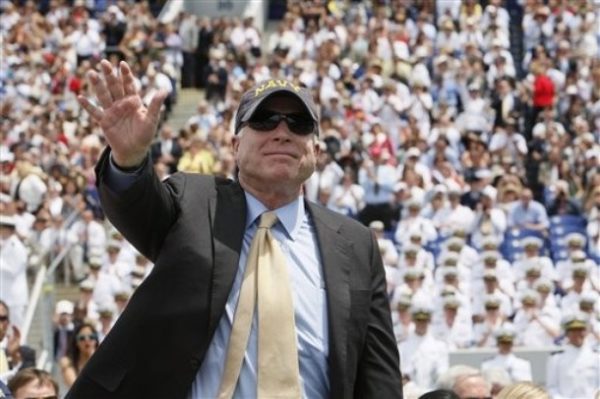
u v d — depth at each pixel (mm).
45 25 104438
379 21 103000
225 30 103875
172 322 13062
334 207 72812
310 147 13688
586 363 47594
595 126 89938
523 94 91750
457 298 55062
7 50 100062
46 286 58594
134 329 13203
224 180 13906
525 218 69875
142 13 106500
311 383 13234
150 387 13086
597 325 54562
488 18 104062
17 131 85125
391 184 73125
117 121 12953
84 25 103750
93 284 58906
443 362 49656
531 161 84312
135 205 13102
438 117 86500
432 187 74125
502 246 68938
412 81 94562
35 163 76000
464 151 85438
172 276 13180
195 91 101312
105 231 69312
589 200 74062
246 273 13328
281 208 13766
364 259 13898
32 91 95625
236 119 13977
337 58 98062
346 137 80562
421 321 50250
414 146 80812
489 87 92688
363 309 13602
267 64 101125
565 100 92562
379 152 75000
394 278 60875
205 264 13188
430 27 102812
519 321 56031
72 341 39250
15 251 54406
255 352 13102
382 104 89625
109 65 12977
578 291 58156
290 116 13539
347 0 107938
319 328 13312
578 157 81875
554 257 71188
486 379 30984
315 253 13703
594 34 100750
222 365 13102
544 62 96188
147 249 13523
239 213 13562
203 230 13344
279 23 118375
